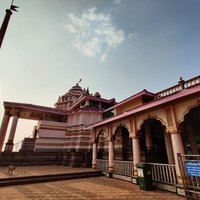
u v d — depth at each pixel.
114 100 24.59
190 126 11.05
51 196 6.35
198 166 5.59
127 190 7.33
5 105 18.33
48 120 21.81
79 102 24.09
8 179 8.73
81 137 19.36
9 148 17.03
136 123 9.59
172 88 10.40
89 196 6.35
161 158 12.36
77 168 14.94
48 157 18.39
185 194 5.89
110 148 11.88
